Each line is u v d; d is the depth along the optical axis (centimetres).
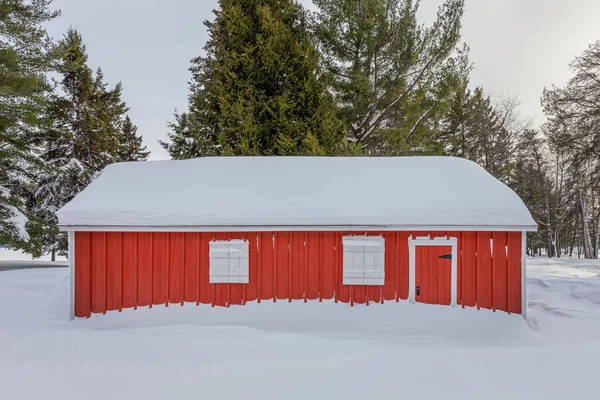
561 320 702
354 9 1545
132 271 711
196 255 719
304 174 848
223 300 712
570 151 1716
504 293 681
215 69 1806
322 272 715
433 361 388
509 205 686
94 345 468
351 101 1669
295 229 695
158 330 592
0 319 658
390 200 721
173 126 2212
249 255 719
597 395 307
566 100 1700
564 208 2744
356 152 1479
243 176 838
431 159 916
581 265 1617
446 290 695
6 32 1420
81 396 318
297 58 1527
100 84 2408
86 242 707
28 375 363
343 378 351
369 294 707
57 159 1942
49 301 748
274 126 1518
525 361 381
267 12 1531
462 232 700
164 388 332
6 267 1423
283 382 344
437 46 1494
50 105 2033
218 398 312
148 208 705
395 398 309
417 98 1580
